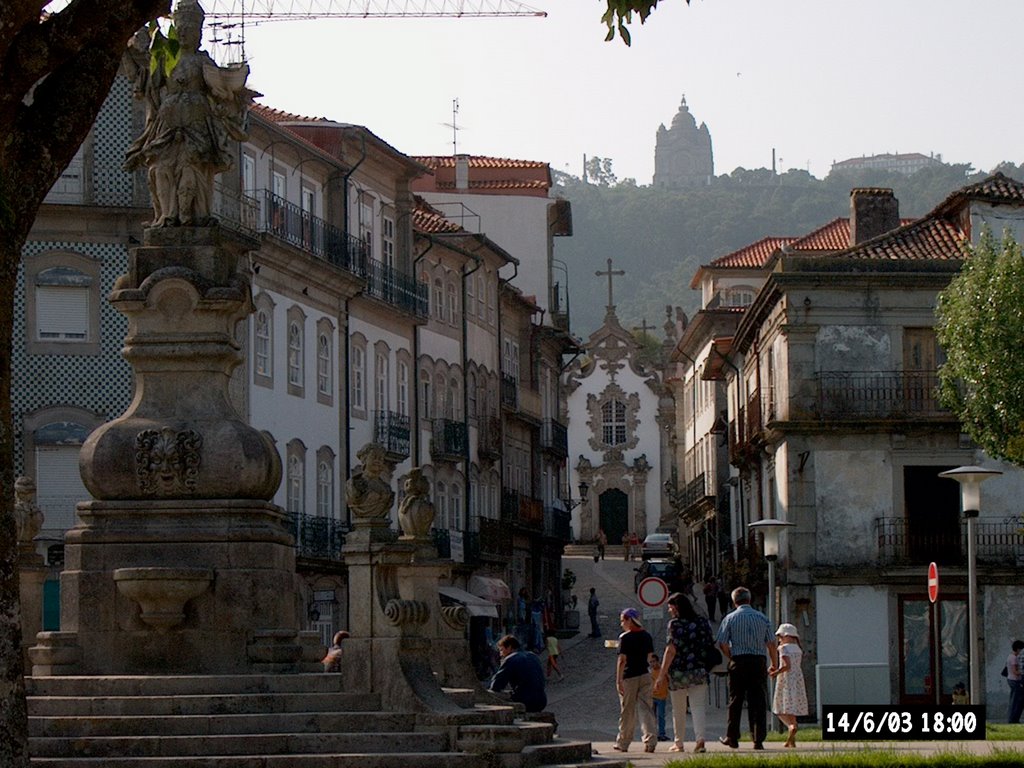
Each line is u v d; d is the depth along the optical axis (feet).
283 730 72.08
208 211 85.66
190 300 83.46
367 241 227.61
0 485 50.31
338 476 215.10
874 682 126.52
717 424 308.40
